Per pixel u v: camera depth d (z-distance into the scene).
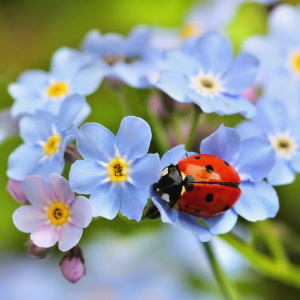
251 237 0.13
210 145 0.11
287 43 0.15
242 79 0.12
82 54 0.14
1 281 0.17
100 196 0.11
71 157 0.12
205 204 0.11
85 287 0.17
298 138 0.12
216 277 0.13
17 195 0.12
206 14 0.17
